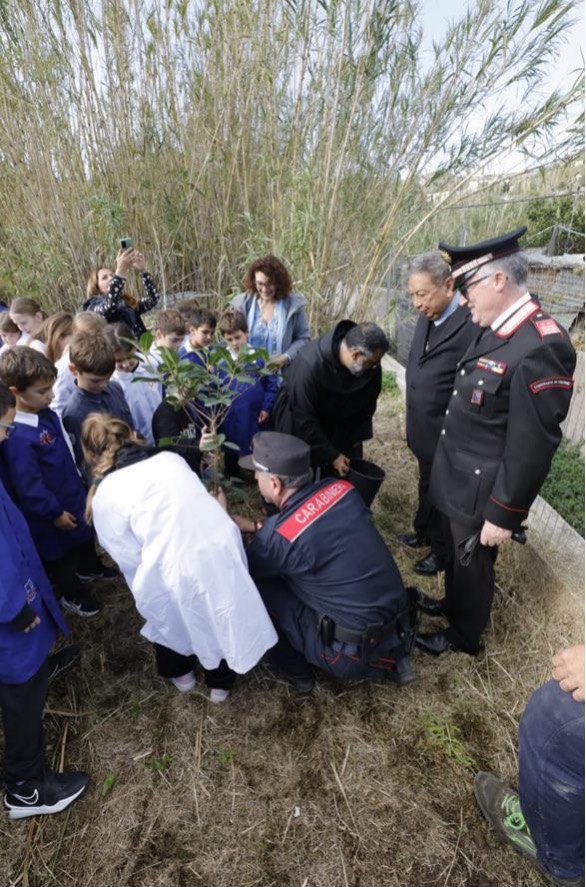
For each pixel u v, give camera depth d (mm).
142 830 1544
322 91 3396
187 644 1713
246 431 2998
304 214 3381
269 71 3553
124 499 1513
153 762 1728
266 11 3459
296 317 3008
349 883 1438
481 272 1654
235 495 2650
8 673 1395
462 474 1889
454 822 1588
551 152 3092
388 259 4500
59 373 2316
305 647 1845
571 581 2262
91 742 1786
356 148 3518
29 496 1847
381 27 3084
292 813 1598
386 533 2936
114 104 3918
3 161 3947
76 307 4367
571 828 1194
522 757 1271
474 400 1783
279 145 3760
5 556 1329
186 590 1493
